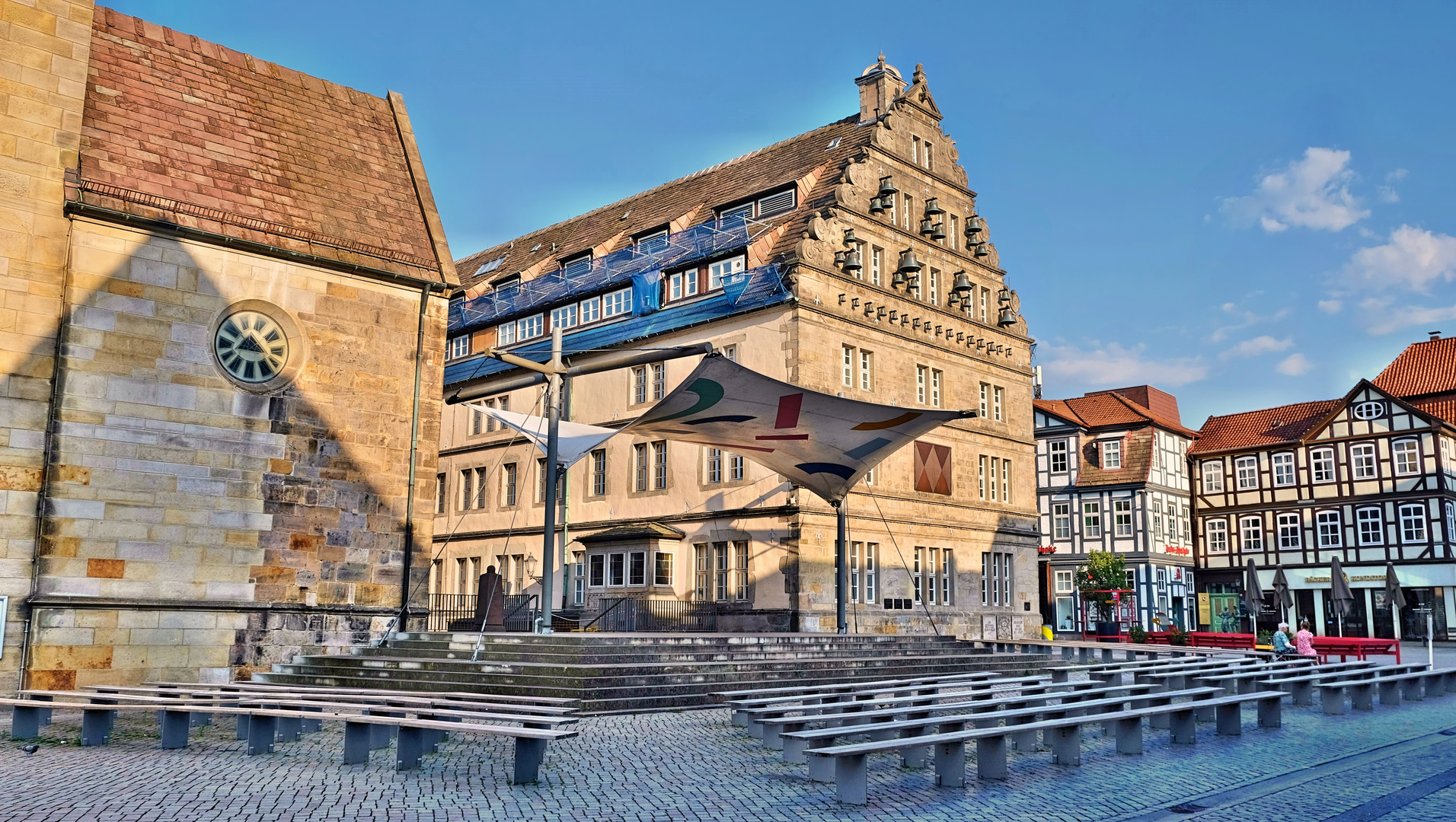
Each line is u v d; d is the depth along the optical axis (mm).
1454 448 49938
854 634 25500
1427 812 8922
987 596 36156
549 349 38562
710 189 40469
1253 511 53906
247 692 13438
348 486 20891
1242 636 33906
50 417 17859
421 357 22297
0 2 18281
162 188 19688
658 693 16906
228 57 23344
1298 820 8617
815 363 30984
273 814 8422
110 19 21859
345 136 24031
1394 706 18469
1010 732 10383
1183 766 11516
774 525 30625
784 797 9547
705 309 33438
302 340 20672
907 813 8914
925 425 22766
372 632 20844
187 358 19266
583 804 9078
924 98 37250
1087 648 27188
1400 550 48875
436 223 23375
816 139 38500
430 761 11406
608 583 34219
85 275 18391
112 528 18141
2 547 17234
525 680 16812
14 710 13070
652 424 23875
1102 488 53312
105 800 8953
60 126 18625
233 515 19422
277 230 20641
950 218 37719
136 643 18156
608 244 40250
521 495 38500
